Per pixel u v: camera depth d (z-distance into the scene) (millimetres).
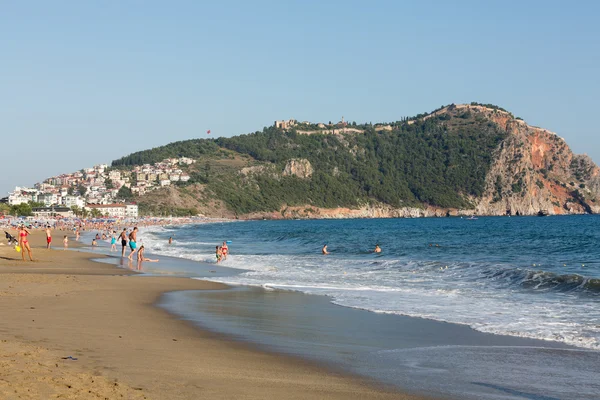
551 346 12445
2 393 7316
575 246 51281
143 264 35219
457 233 92438
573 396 8914
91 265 33625
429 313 16891
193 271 30703
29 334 11828
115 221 185750
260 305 18344
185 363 10133
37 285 20969
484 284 24156
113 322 14156
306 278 27000
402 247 54250
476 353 11758
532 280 24078
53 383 7961
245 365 10320
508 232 92750
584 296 20219
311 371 10117
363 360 11086
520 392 9086
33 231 109938
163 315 15836
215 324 14758
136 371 9227
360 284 24531
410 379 9727
